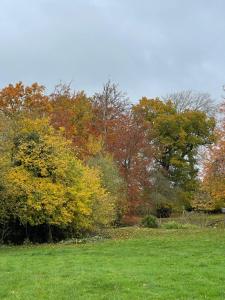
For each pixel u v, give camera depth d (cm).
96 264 1742
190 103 6594
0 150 2727
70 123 5028
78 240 2742
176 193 5591
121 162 4819
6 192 2539
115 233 3170
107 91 5412
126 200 4500
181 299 1181
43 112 4756
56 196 2684
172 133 6159
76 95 5538
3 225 2736
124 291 1272
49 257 1978
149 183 5022
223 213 5825
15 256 2052
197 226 4028
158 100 6359
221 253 2012
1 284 1399
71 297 1223
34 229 2852
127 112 5412
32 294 1262
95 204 3075
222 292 1246
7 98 4862
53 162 2752
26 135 2811
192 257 1905
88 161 3988
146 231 3322
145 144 5059
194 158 6194
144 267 1648
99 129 5112
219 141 3512
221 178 3516
